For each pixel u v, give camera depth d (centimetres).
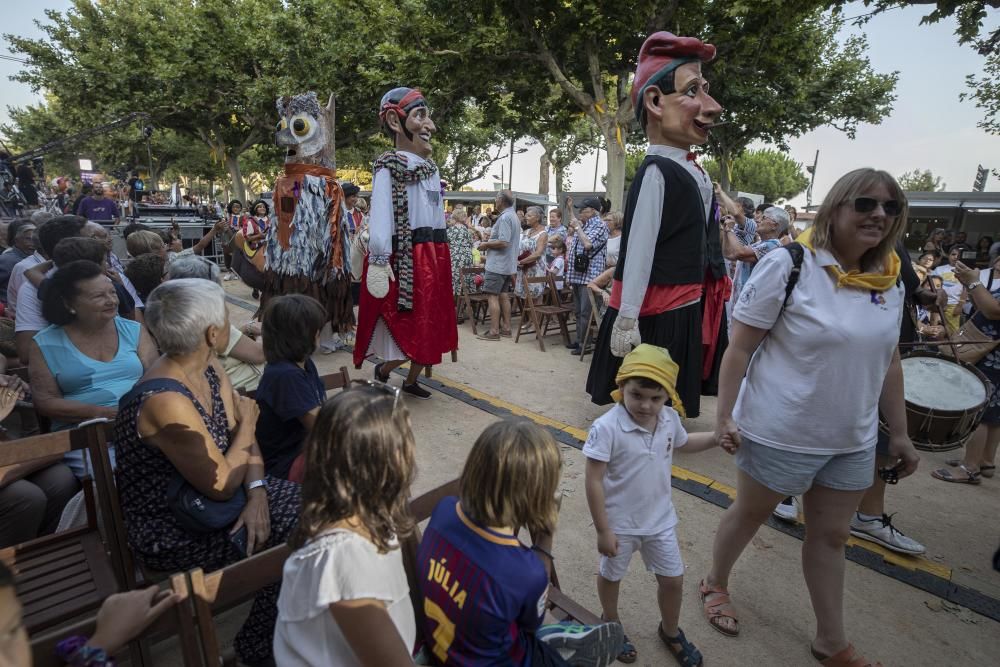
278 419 242
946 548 315
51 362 260
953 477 392
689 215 371
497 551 142
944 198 1930
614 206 1345
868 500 315
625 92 1509
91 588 202
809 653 241
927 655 240
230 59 1938
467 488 146
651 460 213
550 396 533
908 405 268
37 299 316
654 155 378
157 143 3114
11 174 1126
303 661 125
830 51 1939
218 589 139
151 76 1998
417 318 477
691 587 279
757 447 223
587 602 266
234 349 314
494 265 718
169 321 187
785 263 205
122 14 2044
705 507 349
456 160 3456
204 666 138
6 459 196
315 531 126
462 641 142
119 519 210
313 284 534
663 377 202
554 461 146
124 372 276
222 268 1266
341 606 117
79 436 208
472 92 1530
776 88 1873
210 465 185
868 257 208
